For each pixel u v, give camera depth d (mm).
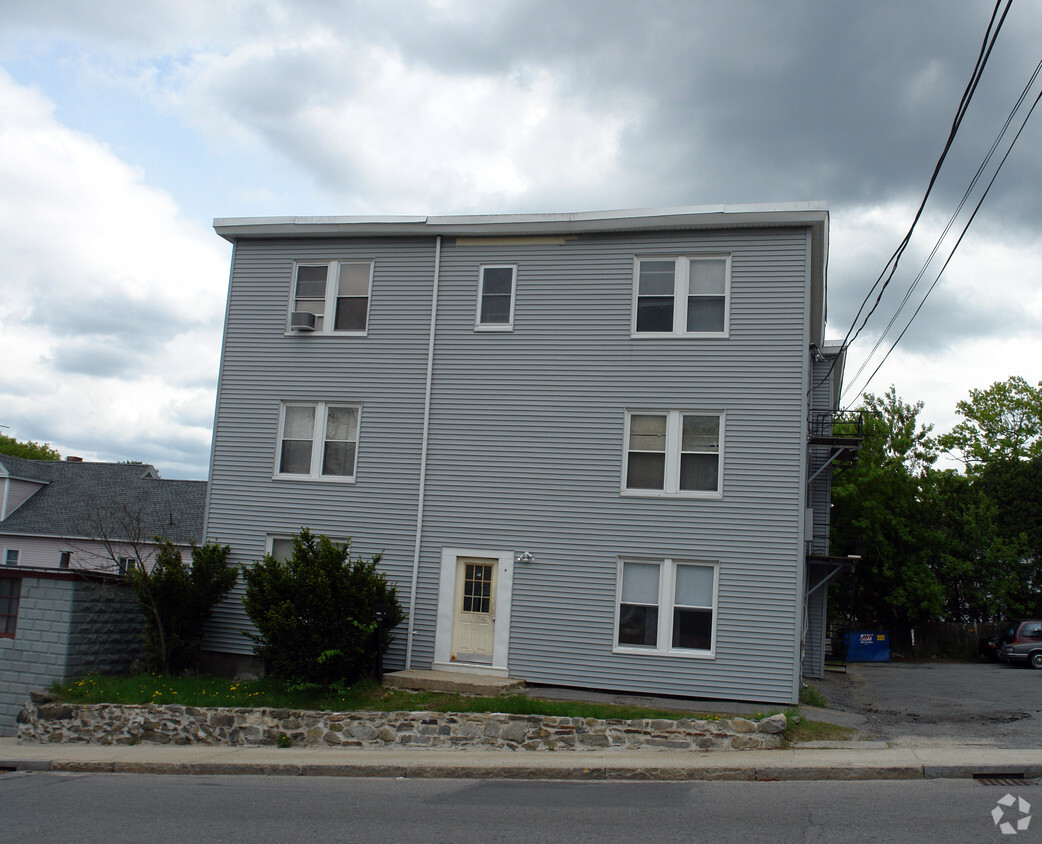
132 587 16859
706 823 8484
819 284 17531
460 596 16406
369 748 13352
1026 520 37000
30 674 16000
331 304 17969
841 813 8734
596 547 15734
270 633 14828
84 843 8172
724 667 14766
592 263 16609
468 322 17141
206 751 13289
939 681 23344
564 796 10031
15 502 34250
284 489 17594
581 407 16234
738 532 15062
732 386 15477
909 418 37094
